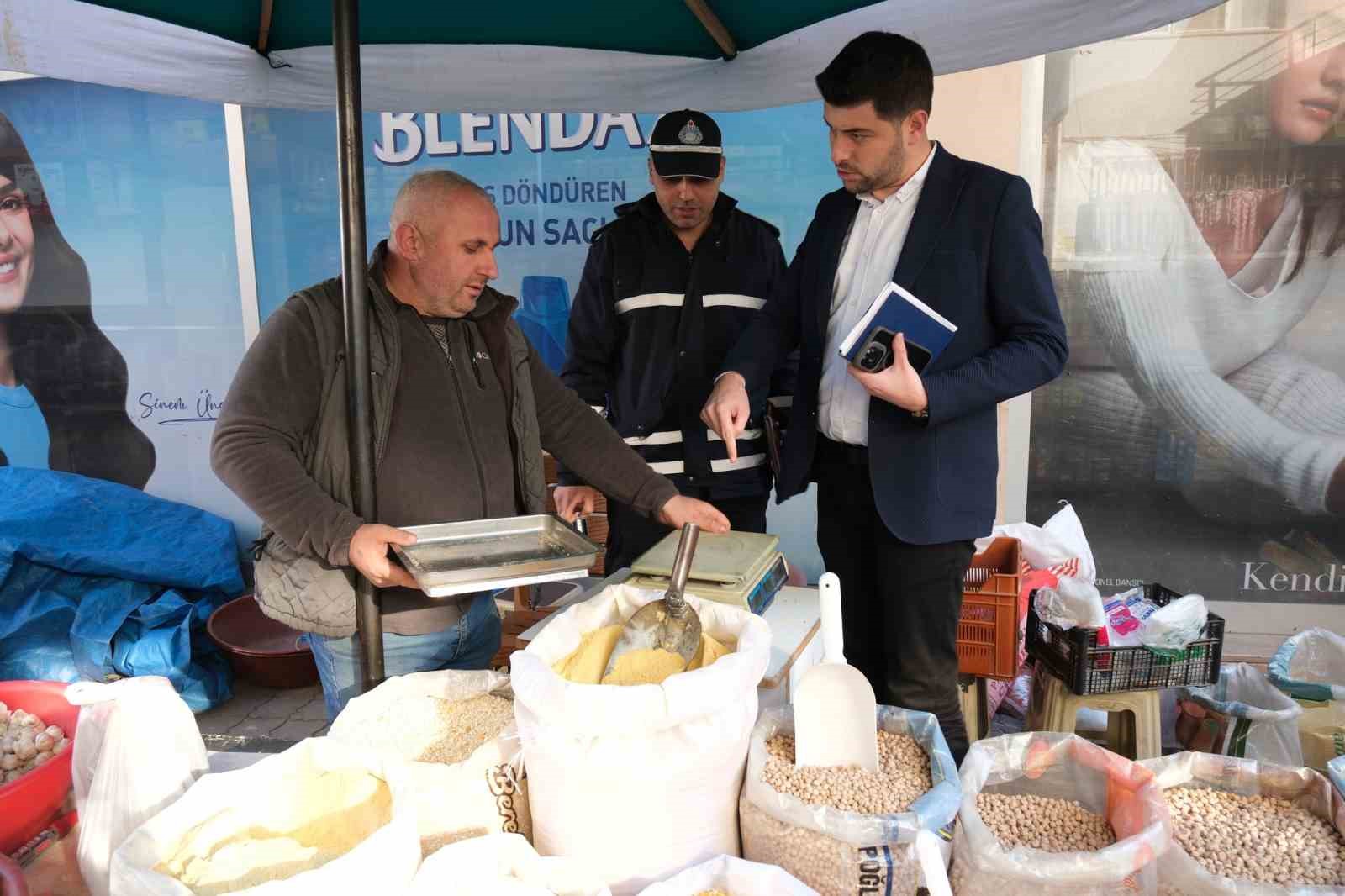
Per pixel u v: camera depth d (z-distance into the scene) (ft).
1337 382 13.14
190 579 14.16
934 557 7.39
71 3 8.05
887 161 7.05
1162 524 13.93
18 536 13.50
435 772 4.63
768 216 14.21
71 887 4.21
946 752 4.85
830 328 7.98
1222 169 12.93
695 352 10.37
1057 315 7.05
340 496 6.34
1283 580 13.71
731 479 10.54
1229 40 12.57
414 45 9.89
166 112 14.75
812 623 7.16
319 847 3.92
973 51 8.89
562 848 4.33
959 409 6.82
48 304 15.52
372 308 6.50
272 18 8.79
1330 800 4.83
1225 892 4.24
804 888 4.06
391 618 6.73
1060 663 9.36
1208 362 13.43
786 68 9.87
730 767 4.46
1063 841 4.72
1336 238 12.80
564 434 7.74
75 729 4.41
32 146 15.05
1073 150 13.15
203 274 15.24
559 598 12.25
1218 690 9.86
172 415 15.69
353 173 5.57
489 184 14.58
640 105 10.48
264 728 12.92
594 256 10.80
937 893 3.84
